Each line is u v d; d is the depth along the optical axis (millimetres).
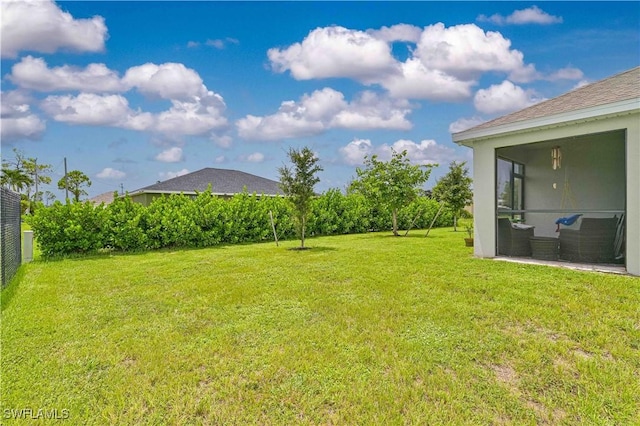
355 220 19109
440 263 8430
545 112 8062
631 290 5695
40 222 10688
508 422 2707
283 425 2693
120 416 2799
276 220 15688
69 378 3361
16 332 4461
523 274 7027
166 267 8844
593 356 3691
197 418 2783
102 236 11484
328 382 3252
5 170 46500
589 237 8086
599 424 2678
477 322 4602
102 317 5027
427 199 22375
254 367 3529
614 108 6652
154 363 3625
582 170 9914
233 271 8125
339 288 6352
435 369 3467
